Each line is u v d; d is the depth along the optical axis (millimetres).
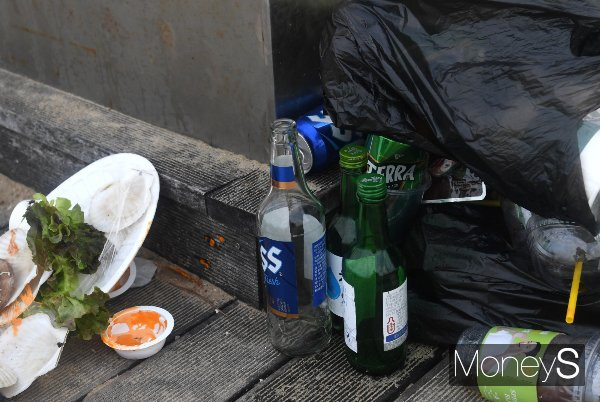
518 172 1343
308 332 1636
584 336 1427
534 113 1323
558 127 1303
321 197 1713
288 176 1468
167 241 1991
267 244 1534
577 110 1296
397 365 1579
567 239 1427
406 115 1506
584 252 1414
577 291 1449
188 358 1672
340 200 1690
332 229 1603
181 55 1954
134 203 1804
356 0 1538
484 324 1540
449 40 1422
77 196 1894
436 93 1408
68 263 1708
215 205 1755
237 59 1824
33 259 1678
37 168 2352
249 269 1789
